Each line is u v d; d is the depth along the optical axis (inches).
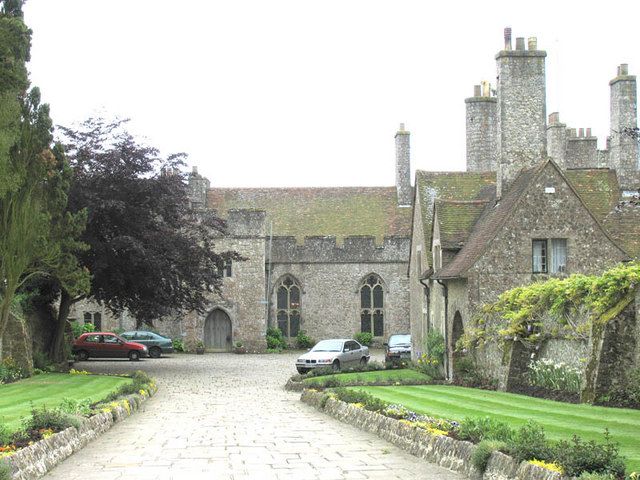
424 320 1211.2
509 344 797.2
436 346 1051.3
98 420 560.7
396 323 1919.3
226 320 1886.1
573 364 690.2
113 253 1213.1
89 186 1199.6
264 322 1859.0
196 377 1204.5
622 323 625.6
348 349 1283.2
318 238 1932.8
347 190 2098.9
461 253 1024.2
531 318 770.8
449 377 1012.5
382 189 2095.2
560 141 1802.4
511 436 383.6
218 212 2026.3
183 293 1315.2
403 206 2048.5
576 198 941.2
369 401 629.9
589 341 642.2
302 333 1915.6
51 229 965.2
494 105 1380.4
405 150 2064.5
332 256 1929.1
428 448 440.5
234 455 462.3
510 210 937.5
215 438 542.3
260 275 1868.8
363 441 526.6
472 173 1229.1
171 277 1267.2
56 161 951.0
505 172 1030.4
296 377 1069.8
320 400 762.8
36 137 906.1
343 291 1927.9
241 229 1876.2
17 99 871.7
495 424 418.9
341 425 629.3
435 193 1197.7
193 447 496.7
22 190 892.6
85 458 450.3
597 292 652.7
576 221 938.1
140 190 1225.4
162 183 1239.5
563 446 319.9
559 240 938.7
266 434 567.5
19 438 418.3
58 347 1266.0
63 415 495.5
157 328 1879.9
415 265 1307.8
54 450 428.1
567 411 570.6
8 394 802.8
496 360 844.6
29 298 1201.4
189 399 881.5
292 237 1936.5
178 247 1261.1
